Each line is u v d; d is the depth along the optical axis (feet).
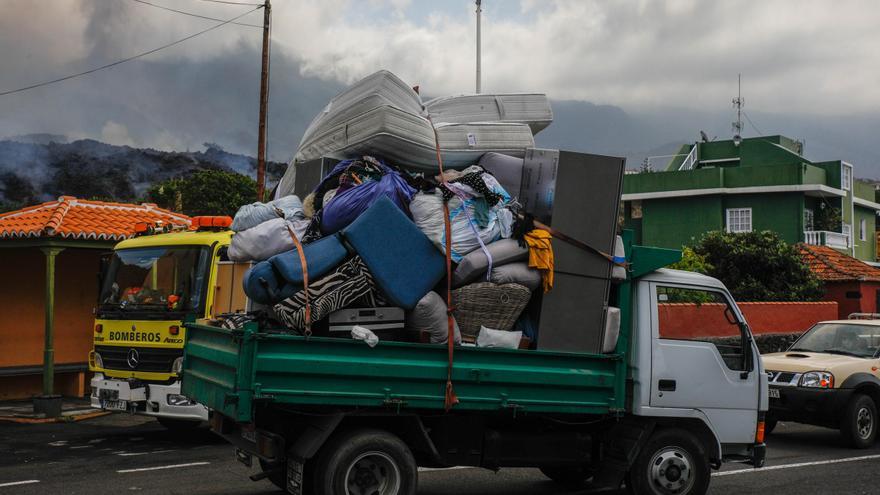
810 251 101.45
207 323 25.05
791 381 40.55
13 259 53.93
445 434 23.38
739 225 117.80
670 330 26.02
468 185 23.52
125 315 36.99
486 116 28.89
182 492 27.07
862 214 137.49
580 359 24.07
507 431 24.64
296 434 22.35
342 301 21.45
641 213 127.44
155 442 37.52
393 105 25.30
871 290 96.32
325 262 21.58
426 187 23.79
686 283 26.55
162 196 148.25
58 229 46.70
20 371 50.78
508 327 23.39
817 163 122.83
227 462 32.50
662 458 25.80
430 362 21.99
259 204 24.82
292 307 20.99
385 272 21.84
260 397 20.04
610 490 29.30
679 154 139.54
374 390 21.36
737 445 27.50
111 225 50.93
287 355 20.51
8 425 43.19
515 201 24.56
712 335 26.86
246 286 21.91
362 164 24.02
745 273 83.05
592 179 24.32
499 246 23.25
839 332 44.78
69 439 38.47
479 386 22.58
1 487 27.73
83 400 52.08
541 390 23.48
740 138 133.08
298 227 23.47
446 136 26.07
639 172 129.08
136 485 28.14
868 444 39.70
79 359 55.98
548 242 23.59
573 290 24.06
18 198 352.49
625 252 25.30
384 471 21.95
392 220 22.20
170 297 35.78
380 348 21.43
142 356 36.19
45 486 27.91
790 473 32.63
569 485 29.76
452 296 22.88
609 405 24.48
